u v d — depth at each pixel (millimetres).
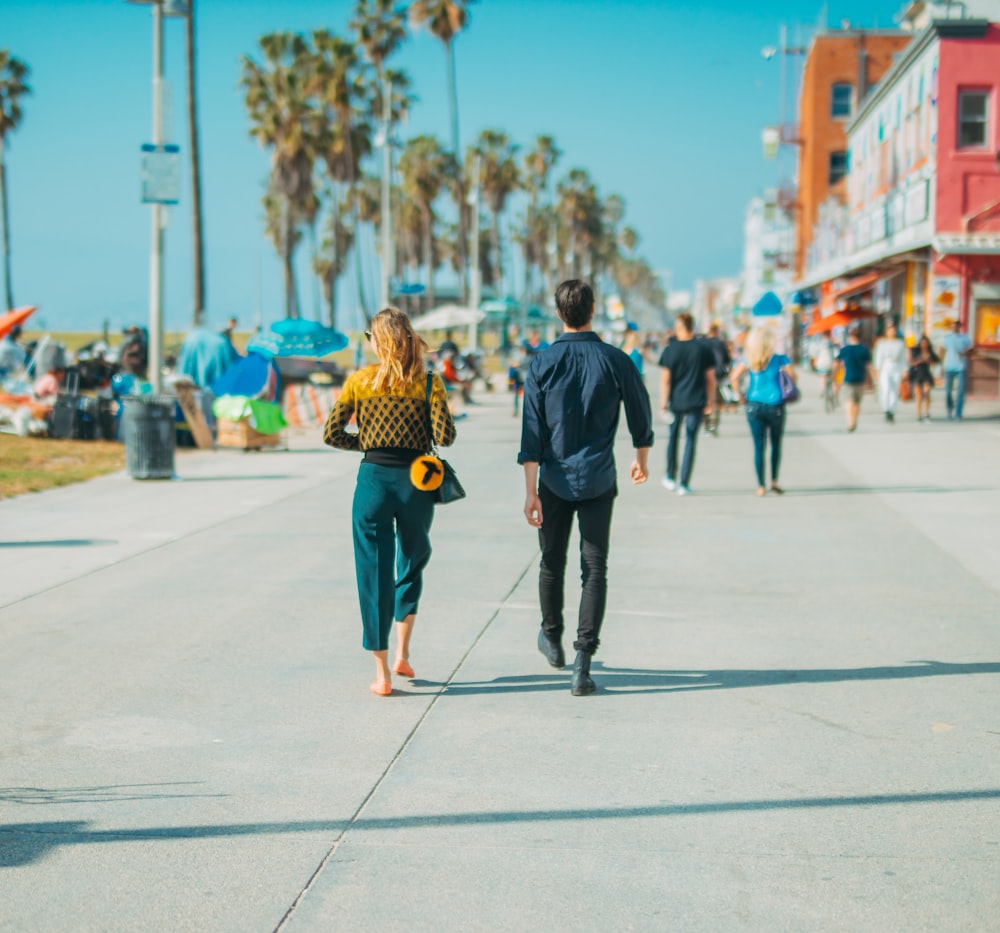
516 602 7633
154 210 16141
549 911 3482
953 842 3947
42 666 6172
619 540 9953
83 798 4367
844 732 5086
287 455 17922
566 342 5695
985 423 21609
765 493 12797
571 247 108375
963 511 11336
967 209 27453
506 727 5172
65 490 13469
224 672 6051
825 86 52656
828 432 20375
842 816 4172
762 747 4898
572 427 5629
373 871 3750
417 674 6008
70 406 19234
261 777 4574
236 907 3516
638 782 4508
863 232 35500
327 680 5906
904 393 28047
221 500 12648
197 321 22156
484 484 13828
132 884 3664
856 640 6645
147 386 18281
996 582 8141
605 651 6449
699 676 5953
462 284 83938
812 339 51438
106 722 5250
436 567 8812
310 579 8414
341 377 30219
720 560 9047
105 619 7207
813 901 3533
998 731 5082
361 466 5594
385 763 4727
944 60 27328
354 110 57688
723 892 3596
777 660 6246
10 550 9602
